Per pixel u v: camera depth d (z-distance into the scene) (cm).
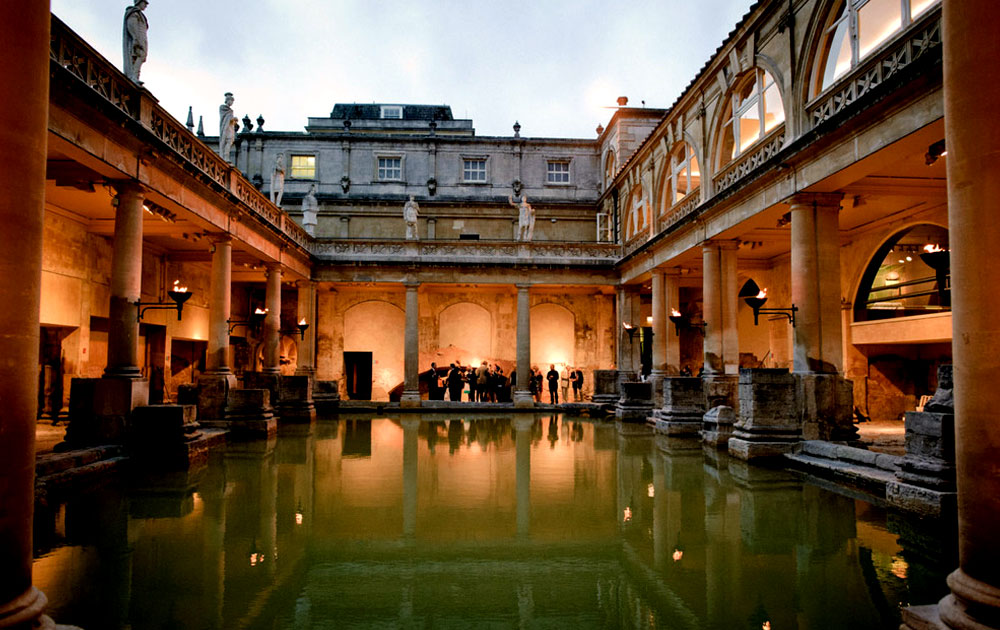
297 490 850
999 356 313
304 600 462
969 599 309
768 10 1371
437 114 4041
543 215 3152
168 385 2088
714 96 1695
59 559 542
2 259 296
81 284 1647
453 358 2922
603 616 434
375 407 2441
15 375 298
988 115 324
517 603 462
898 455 924
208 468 1020
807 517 717
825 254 1218
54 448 995
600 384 2452
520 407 2472
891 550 591
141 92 1108
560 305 2997
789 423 1148
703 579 513
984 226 323
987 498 312
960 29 337
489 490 861
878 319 1720
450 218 3120
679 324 1828
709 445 1342
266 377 1980
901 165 1164
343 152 3158
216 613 432
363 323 2925
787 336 2131
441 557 571
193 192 1372
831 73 1202
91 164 1032
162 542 598
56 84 887
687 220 1783
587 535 644
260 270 2384
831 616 431
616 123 2880
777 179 1310
